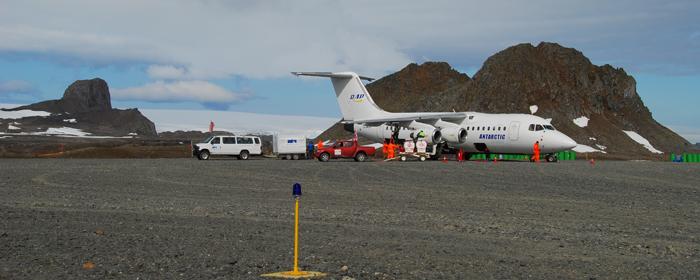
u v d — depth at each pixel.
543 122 45.59
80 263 8.58
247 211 14.77
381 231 11.82
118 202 16.56
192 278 7.72
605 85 132.00
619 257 9.41
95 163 39.06
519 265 8.75
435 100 144.25
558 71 132.62
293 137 51.19
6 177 25.31
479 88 133.38
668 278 7.98
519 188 21.84
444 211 15.16
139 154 67.56
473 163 41.47
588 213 14.95
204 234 11.25
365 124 49.94
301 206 15.99
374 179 25.75
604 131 118.94
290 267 8.47
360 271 8.24
